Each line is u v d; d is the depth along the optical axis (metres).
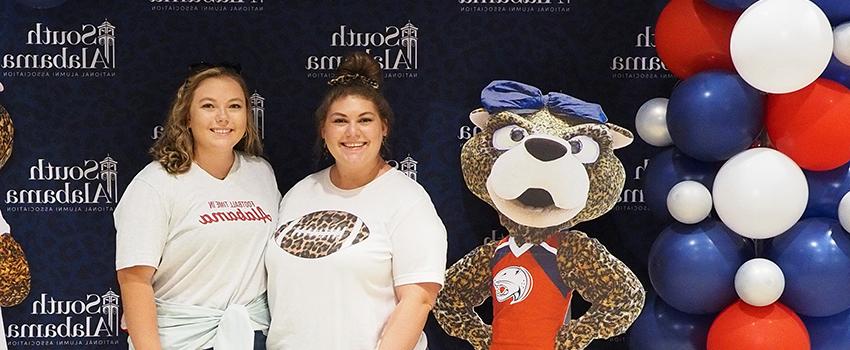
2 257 3.38
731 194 3.02
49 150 3.66
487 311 3.72
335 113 3.17
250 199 3.23
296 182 3.69
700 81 3.09
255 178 3.30
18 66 3.63
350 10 3.68
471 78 3.70
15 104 3.64
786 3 2.93
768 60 2.90
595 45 3.70
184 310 3.14
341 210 3.21
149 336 3.05
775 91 2.97
